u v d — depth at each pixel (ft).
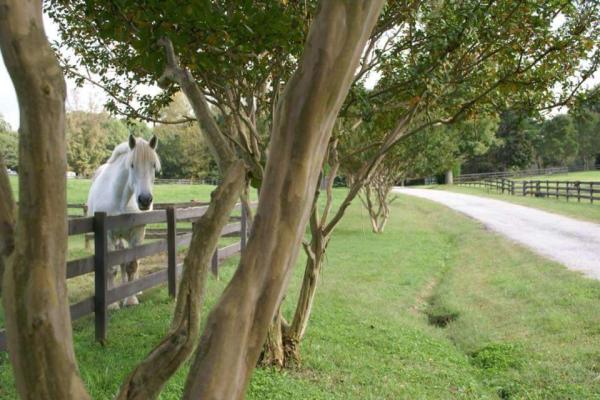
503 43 13.52
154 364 3.83
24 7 3.03
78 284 24.40
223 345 3.44
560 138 208.74
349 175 52.26
